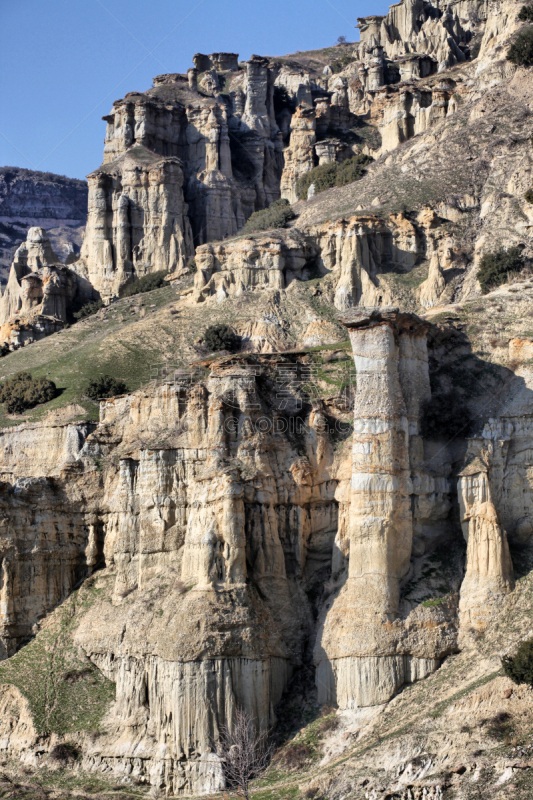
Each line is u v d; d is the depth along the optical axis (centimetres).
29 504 7631
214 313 10275
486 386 7181
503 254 9425
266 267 10381
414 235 10225
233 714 6062
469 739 5409
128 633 6550
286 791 5719
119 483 7425
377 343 6606
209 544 6362
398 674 6119
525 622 6053
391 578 6319
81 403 9244
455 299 9581
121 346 10081
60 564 7662
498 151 10988
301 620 6562
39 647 7288
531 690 5481
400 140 12700
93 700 6781
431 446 6838
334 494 6862
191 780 5994
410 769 5397
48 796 6109
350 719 6069
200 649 6094
